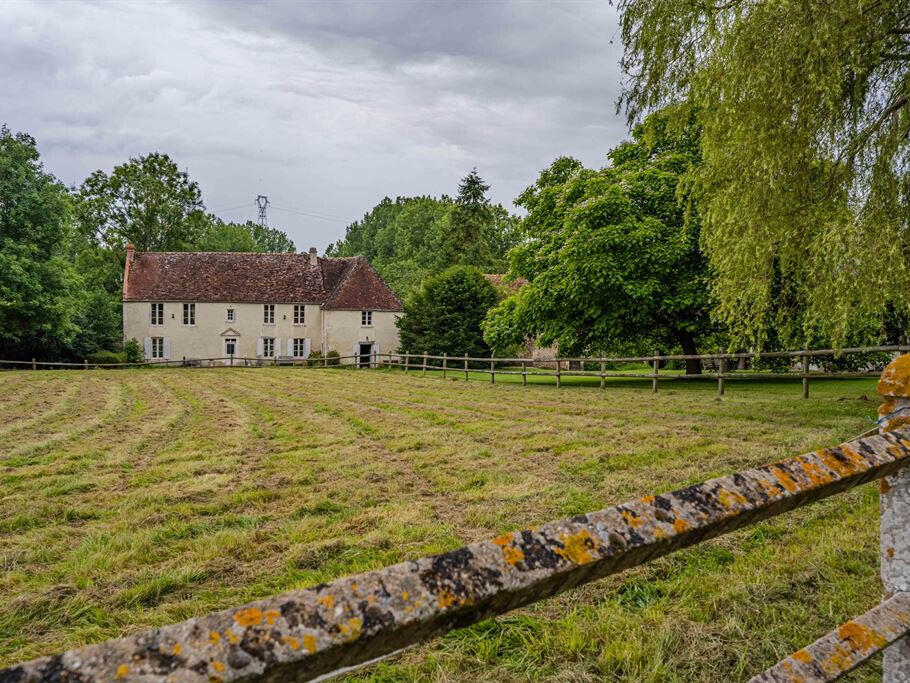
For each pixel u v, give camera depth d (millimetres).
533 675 2592
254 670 597
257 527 4941
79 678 536
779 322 9414
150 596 3633
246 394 17516
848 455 1313
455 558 804
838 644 1335
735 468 6070
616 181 19141
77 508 5535
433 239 73188
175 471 7125
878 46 7328
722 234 8523
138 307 42312
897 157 7875
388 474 6641
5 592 3719
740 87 7754
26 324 34312
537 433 8922
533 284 20391
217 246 64562
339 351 42906
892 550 1540
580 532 912
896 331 13273
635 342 22203
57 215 35938
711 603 3100
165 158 53219
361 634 667
